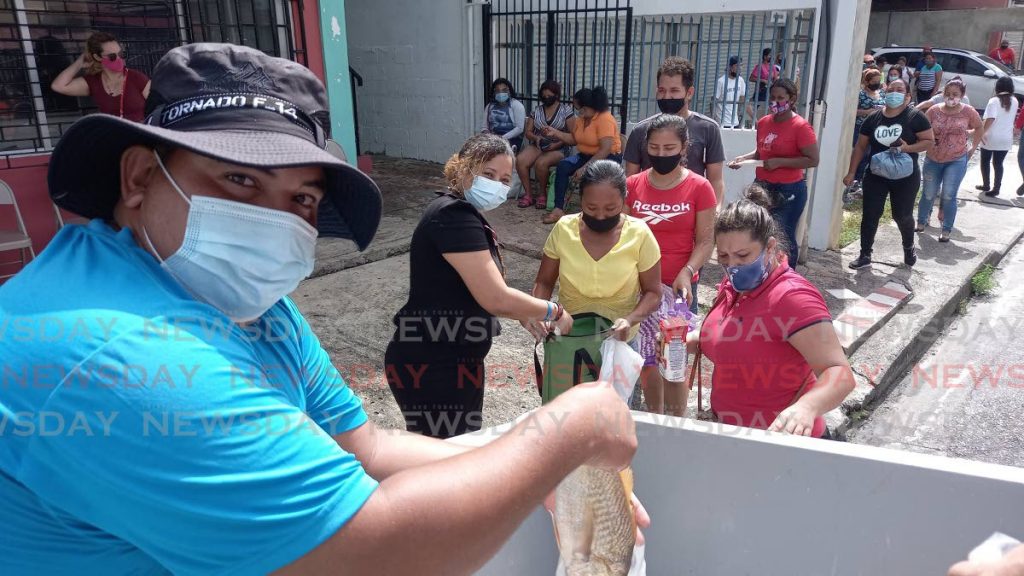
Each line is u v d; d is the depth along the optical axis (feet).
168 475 2.43
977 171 36.52
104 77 16.70
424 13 31.91
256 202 3.22
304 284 18.31
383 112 35.14
